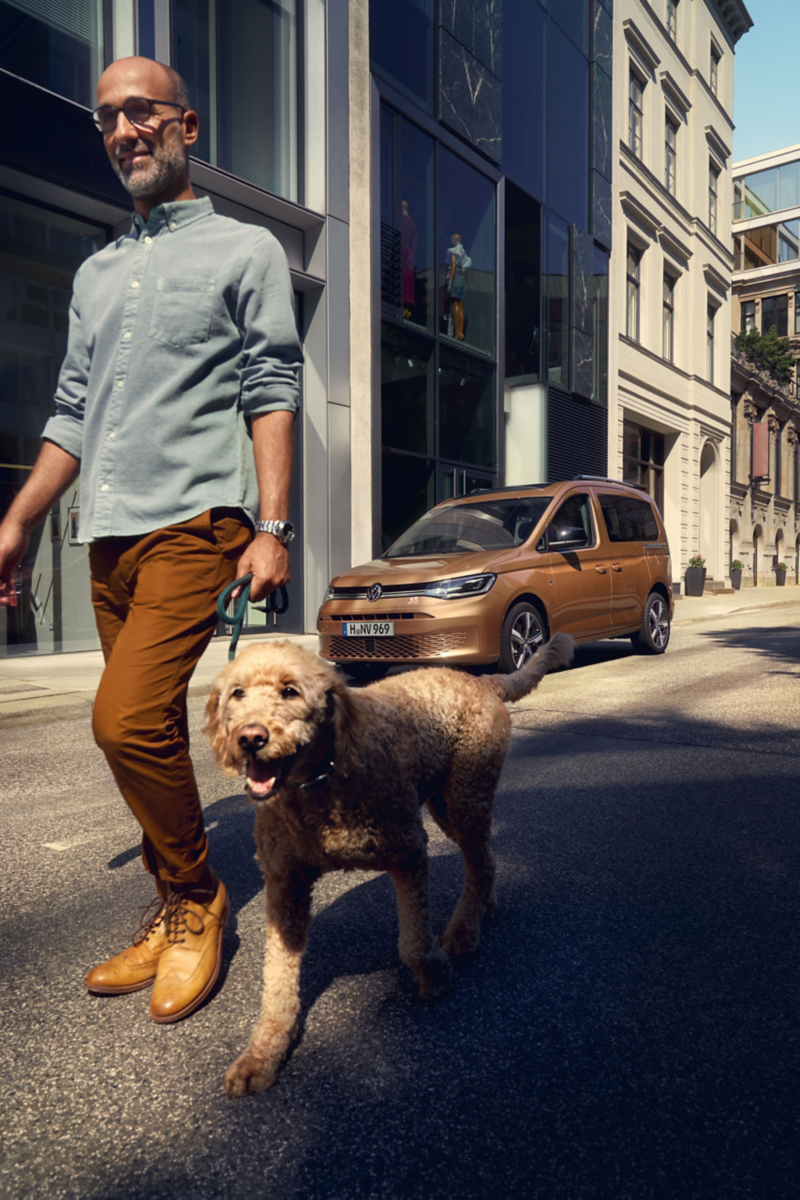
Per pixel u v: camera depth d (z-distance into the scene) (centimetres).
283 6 1138
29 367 882
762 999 219
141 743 200
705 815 378
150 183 217
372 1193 150
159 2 930
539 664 280
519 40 1678
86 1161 159
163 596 204
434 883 302
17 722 594
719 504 2823
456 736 242
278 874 195
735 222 4328
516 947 250
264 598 209
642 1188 150
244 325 219
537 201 1744
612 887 296
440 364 1425
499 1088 181
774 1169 155
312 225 1155
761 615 1681
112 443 214
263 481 212
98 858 333
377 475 1237
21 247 872
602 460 2033
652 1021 208
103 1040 203
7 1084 185
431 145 1405
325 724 186
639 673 822
